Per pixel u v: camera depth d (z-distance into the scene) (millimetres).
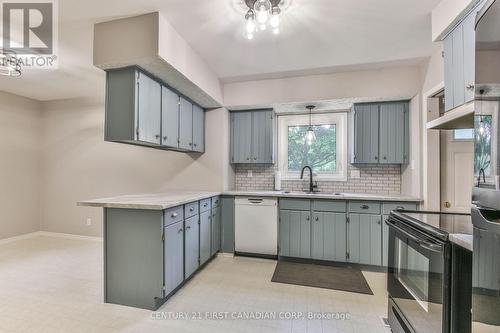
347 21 2086
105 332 1831
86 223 4219
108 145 4145
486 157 935
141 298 2164
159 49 1994
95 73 3145
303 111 3873
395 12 1967
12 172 4078
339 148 3770
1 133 3939
